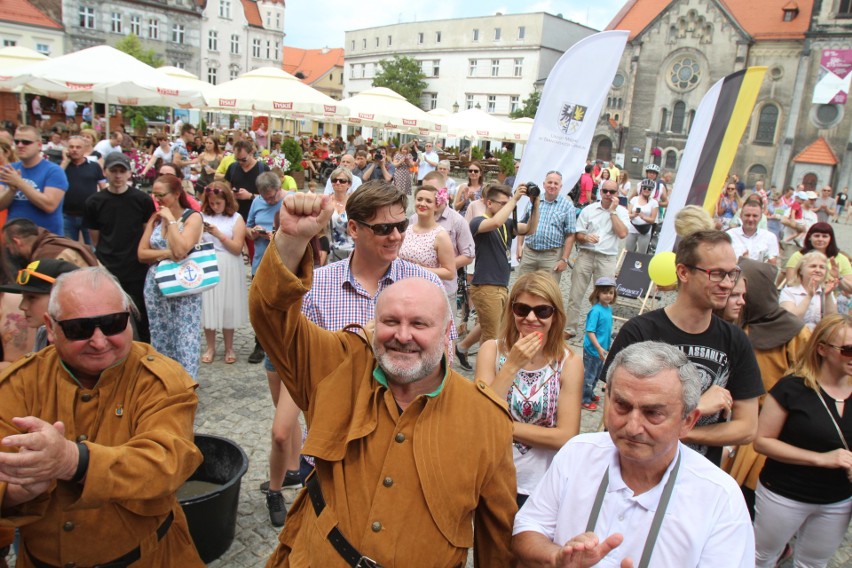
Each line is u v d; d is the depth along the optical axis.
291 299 1.83
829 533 3.02
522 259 7.71
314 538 1.81
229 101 13.43
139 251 4.83
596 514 1.93
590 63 8.07
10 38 47.16
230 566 3.21
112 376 2.01
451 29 67.75
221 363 6.05
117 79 10.76
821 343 2.91
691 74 47.94
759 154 45.72
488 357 3.09
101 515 1.96
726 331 2.72
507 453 1.95
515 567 2.02
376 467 1.84
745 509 1.87
